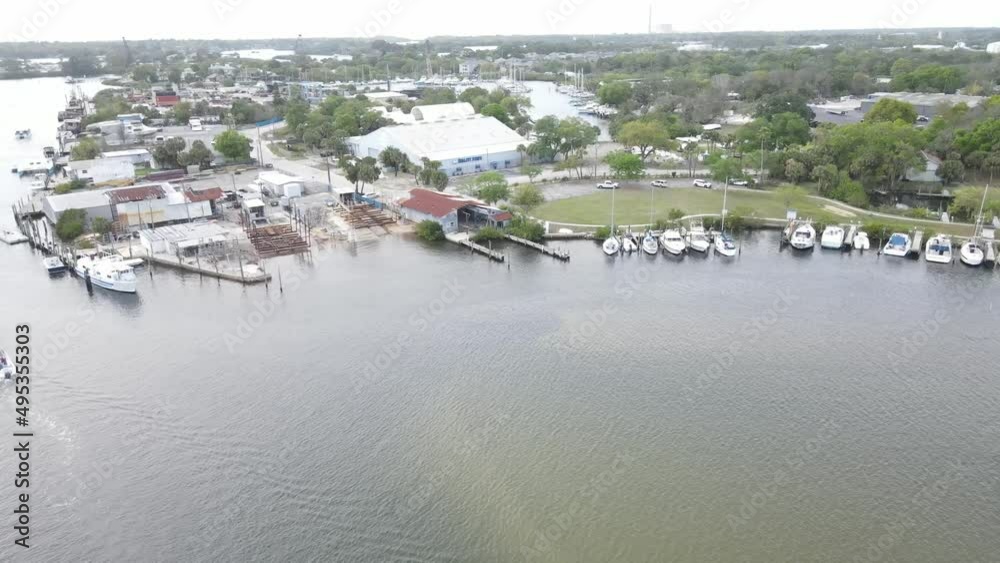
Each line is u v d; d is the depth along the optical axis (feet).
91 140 602.44
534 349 253.24
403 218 422.82
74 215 386.93
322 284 320.70
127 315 289.74
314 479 184.96
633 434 202.18
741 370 236.43
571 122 584.81
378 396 223.51
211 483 184.44
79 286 324.60
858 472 184.75
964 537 162.61
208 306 297.74
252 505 176.14
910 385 225.56
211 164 571.28
